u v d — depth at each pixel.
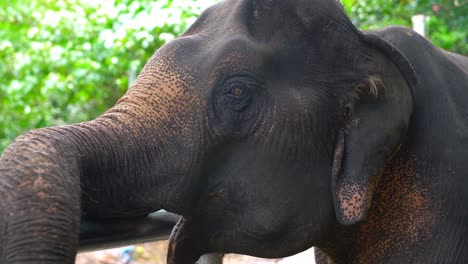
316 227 2.71
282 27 2.69
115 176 2.44
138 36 7.95
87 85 9.85
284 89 2.65
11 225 2.06
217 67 2.61
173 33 7.86
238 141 2.63
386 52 2.76
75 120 11.32
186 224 2.67
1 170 2.15
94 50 9.05
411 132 2.87
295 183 2.66
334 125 2.70
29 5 10.86
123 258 8.92
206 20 2.79
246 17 2.69
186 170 2.55
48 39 9.54
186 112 2.57
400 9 8.05
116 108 2.54
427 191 2.86
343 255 2.99
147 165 2.49
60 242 2.10
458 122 2.91
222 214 2.67
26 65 9.34
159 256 9.73
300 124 2.65
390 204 2.88
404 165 2.87
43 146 2.22
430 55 2.98
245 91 2.61
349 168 2.66
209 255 3.20
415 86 2.82
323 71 2.68
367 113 2.70
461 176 2.86
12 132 10.97
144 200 2.52
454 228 2.84
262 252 2.71
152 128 2.51
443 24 7.95
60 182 2.16
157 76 2.60
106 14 8.92
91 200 2.42
